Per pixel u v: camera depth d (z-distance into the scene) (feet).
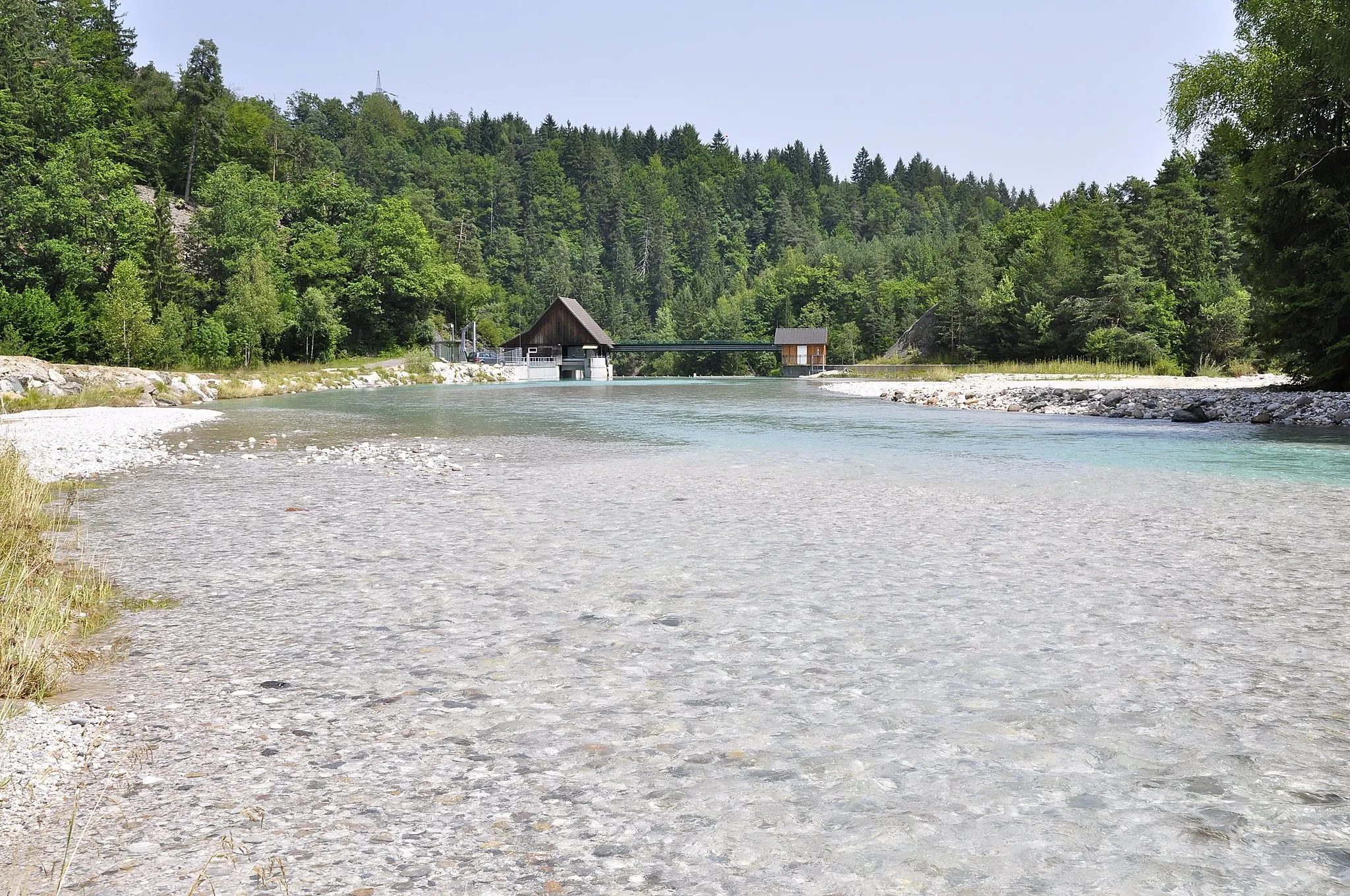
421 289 295.89
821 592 25.63
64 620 22.04
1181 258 270.05
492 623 22.76
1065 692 17.62
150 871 11.08
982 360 315.99
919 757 14.69
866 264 602.03
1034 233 355.97
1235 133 122.21
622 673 18.94
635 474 53.31
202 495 45.52
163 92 379.55
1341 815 12.67
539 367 298.56
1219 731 15.69
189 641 21.35
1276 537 33.60
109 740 15.38
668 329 603.67
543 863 11.36
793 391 197.16
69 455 61.72
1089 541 32.99
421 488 48.21
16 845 11.72
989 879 11.03
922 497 43.73
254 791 13.43
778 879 11.02
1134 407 102.63
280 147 412.16
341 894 10.57
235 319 217.56
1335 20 107.76
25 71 251.19
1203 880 10.99
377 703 17.24
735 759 14.64
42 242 204.64
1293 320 115.03
